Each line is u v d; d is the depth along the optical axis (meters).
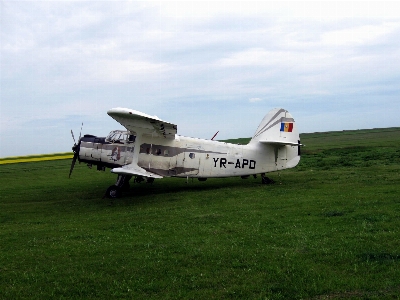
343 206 10.95
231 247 7.60
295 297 5.32
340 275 5.98
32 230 10.21
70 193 17.62
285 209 11.04
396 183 14.66
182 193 15.69
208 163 16.91
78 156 16.67
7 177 24.33
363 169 19.81
